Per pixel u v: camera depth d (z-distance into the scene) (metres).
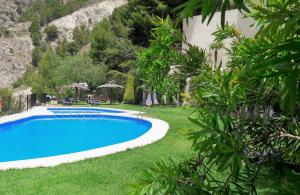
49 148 15.12
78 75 41.97
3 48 113.62
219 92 1.73
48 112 24.66
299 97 0.98
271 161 1.64
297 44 0.99
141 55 2.17
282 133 1.63
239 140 1.50
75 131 19.91
